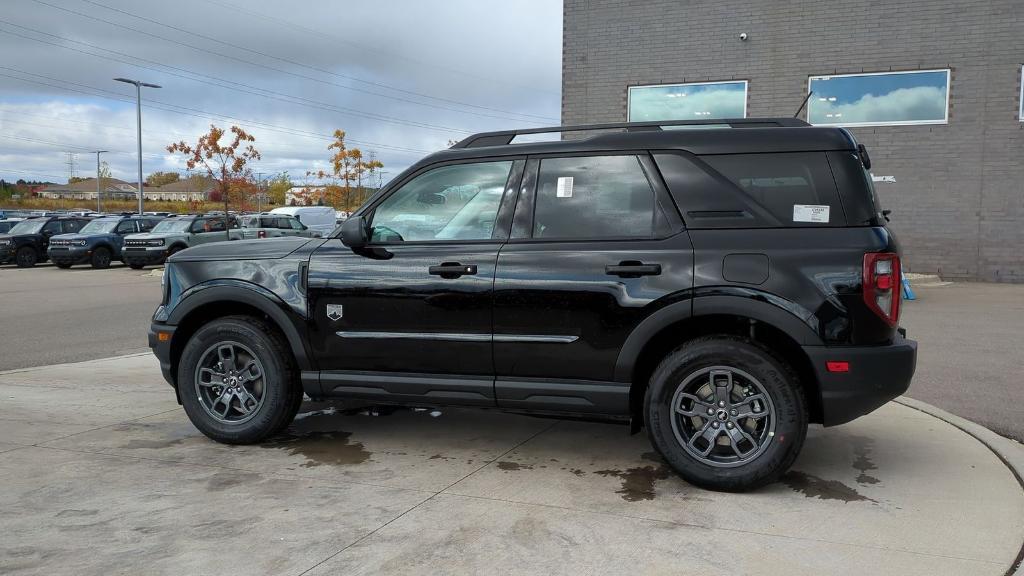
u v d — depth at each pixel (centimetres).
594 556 321
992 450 465
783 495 394
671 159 418
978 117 1420
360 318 455
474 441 498
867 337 381
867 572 306
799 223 394
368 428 530
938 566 310
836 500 385
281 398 477
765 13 1512
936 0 1421
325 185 4481
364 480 419
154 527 353
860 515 365
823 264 383
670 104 1588
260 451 475
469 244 443
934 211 1461
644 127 447
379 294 450
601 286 411
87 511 372
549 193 437
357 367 462
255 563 315
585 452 474
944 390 622
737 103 1548
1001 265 1433
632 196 421
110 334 1014
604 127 454
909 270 1486
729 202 404
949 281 1456
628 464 449
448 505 381
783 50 1509
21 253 2477
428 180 462
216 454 468
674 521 360
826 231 389
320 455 466
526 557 321
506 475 429
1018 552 323
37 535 344
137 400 613
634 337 407
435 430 525
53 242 2350
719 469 396
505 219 442
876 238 384
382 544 334
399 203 466
